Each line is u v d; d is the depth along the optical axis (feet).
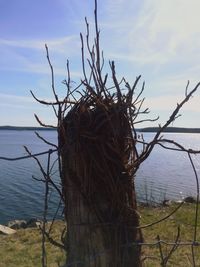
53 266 33.78
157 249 36.29
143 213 58.95
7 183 155.02
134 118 10.94
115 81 10.77
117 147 10.59
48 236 11.48
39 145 469.16
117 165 10.71
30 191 136.46
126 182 10.75
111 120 10.65
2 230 51.26
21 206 112.88
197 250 37.04
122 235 10.72
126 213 10.77
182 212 58.85
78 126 10.66
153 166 236.22
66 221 11.19
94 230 10.64
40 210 107.76
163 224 50.03
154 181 157.58
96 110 10.83
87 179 10.64
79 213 10.75
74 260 10.84
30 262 37.76
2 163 234.17
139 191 120.26
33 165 221.25
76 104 10.98
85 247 10.74
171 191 130.93
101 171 10.58
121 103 10.75
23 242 45.29
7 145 459.32
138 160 10.74
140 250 10.98
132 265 10.74
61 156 10.99
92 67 10.96
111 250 10.62
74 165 10.71
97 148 10.61
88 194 10.64
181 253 35.91
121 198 10.70
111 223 10.64
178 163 266.57
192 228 47.80
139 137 11.07
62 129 10.89
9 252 41.42
